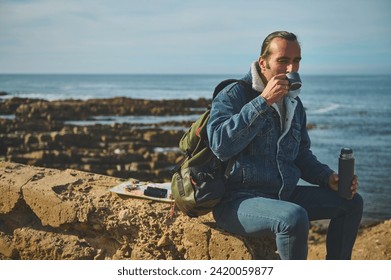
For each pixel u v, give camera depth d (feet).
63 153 81.15
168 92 447.83
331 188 11.70
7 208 14.17
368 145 114.83
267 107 10.12
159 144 100.63
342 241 11.59
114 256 13.12
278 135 10.98
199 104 230.68
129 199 13.60
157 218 12.75
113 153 85.35
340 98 340.18
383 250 20.43
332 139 125.29
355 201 11.41
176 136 104.06
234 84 11.00
